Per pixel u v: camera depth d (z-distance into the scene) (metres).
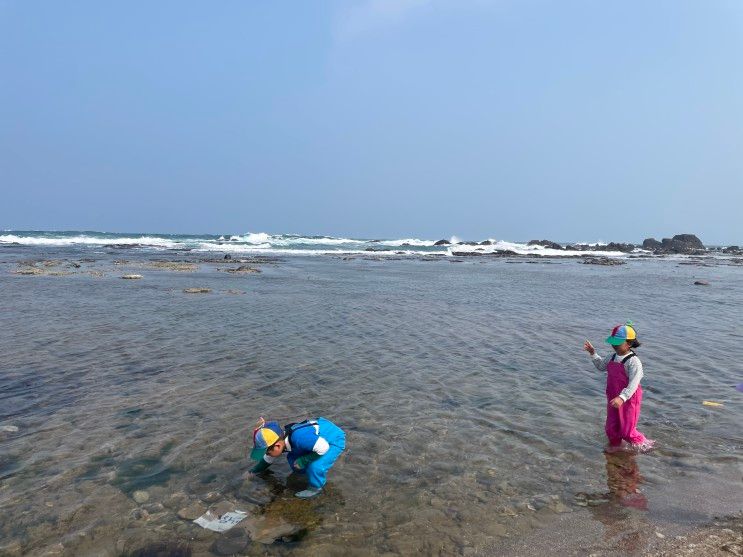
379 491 5.01
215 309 16.05
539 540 4.25
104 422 6.62
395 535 4.28
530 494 5.00
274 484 5.14
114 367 9.16
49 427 6.44
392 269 39.22
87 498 4.79
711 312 17.94
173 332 12.34
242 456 5.72
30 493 4.86
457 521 4.51
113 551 4.01
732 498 4.96
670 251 86.62
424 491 5.02
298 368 9.30
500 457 5.79
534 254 72.00
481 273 36.88
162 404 7.30
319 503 4.78
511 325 14.49
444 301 19.83
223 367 9.28
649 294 23.98
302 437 5.07
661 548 4.16
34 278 24.00
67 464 5.45
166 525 4.38
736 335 13.32
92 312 14.97
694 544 4.21
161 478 5.19
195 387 8.08
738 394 8.15
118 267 31.45
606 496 4.98
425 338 12.35
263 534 4.27
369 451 5.89
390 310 16.94
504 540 4.23
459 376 9.03
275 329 13.02
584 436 6.42
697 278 35.25
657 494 5.03
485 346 11.58
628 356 6.20
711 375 9.27
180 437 6.18
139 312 15.14
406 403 7.52
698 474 5.45
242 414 6.96
